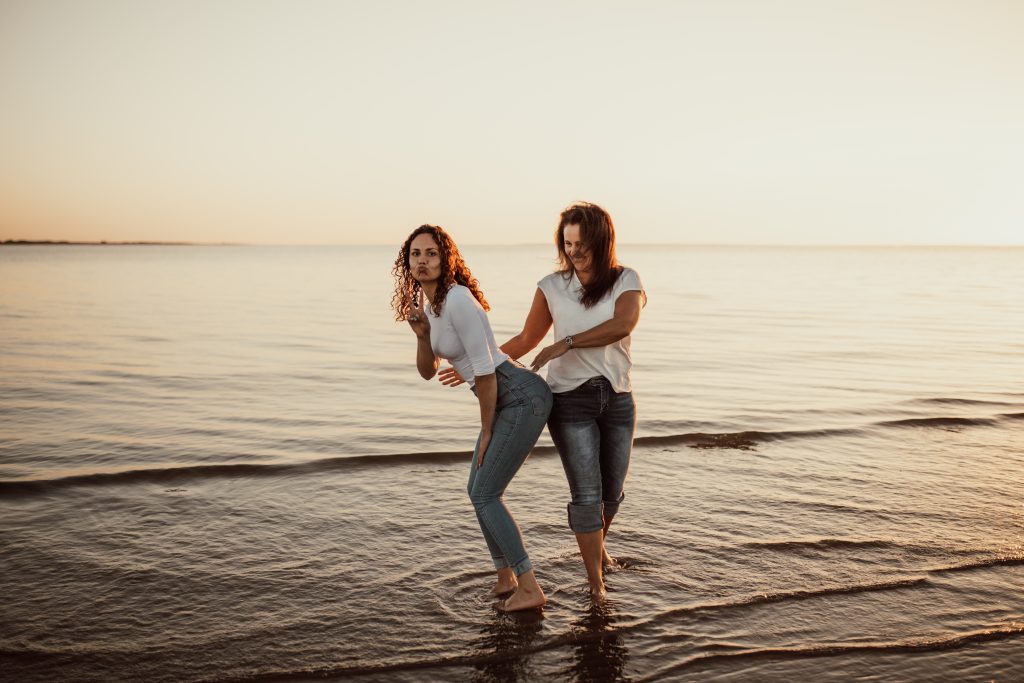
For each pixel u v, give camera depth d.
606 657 3.05
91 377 10.72
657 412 8.40
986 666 3.00
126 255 146.00
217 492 5.15
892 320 20.59
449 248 3.37
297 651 3.06
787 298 31.03
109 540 4.25
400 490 5.23
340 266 78.00
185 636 3.17
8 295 29.84
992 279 51.78
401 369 11.69
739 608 3.47
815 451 6.42
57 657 2.97
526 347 3.85
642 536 4.36
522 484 5.37
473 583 3.73
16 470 5.75
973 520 4.65
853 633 3.25
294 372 11.34
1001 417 7.84
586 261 3.44
